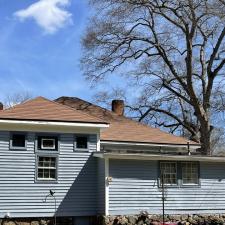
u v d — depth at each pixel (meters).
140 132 34.41
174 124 49.69
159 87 49.03
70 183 28.80
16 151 28.09
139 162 29.22
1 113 28.36
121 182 28.55
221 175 31.09
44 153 28.55
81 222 28.81
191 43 43.94
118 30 45.19
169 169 29.91
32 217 27.89
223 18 43.06
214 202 30.50
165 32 46.00
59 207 28.38
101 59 46.38
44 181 28.34
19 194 27.81
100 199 28.67
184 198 29.81
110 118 36.59
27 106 29.44
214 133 55.66
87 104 38.88
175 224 27.92
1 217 27.30
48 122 28.34
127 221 27.98
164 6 43.59
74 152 29.14
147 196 28.94
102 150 31.17
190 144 34.16
